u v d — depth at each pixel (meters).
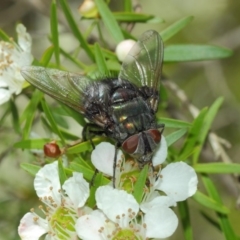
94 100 0.11
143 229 0.10
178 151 0.12
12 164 0.13
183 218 0.11
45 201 0.10
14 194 0.13
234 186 0.13
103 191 0.10
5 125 0.13
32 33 0.15
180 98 0.13
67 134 0.11
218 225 0.12
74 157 0.11
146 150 0.10
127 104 0.10
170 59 0.12
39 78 0.11
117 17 0.12
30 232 0.10
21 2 0.14
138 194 0.10
